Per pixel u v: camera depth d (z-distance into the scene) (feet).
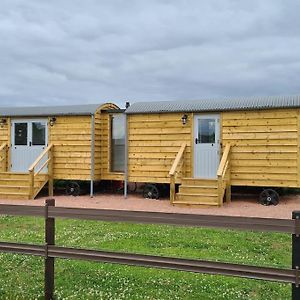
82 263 22.17
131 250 25.12
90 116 52.60
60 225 32.63
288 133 43.80
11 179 52.08
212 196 42.65
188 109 47.88
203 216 15.24
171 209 40.98
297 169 43.32
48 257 17.06
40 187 51.85
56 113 53.72
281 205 43.29
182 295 17.99
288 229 14.10
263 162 44.75
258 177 44.88
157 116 49.67
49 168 53.57
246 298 17.63
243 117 45.85
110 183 58.08
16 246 17.46
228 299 17.56
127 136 50.93
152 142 49.78
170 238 28.14
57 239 27.86
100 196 52.01
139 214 16.02
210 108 46.93
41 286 19.26
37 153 54.95
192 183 45.34
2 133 56.80
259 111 45.14
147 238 28.14
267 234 29.35
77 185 53.31
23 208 17.40
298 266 13.94
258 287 18.81
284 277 13.91
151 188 49.80
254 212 38.70
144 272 20.77
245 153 45.60
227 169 45.29
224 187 44.24
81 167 52.75
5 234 29.78
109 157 54.03
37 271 21.36
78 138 53.11
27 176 52.37
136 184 57.72
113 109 54.29
